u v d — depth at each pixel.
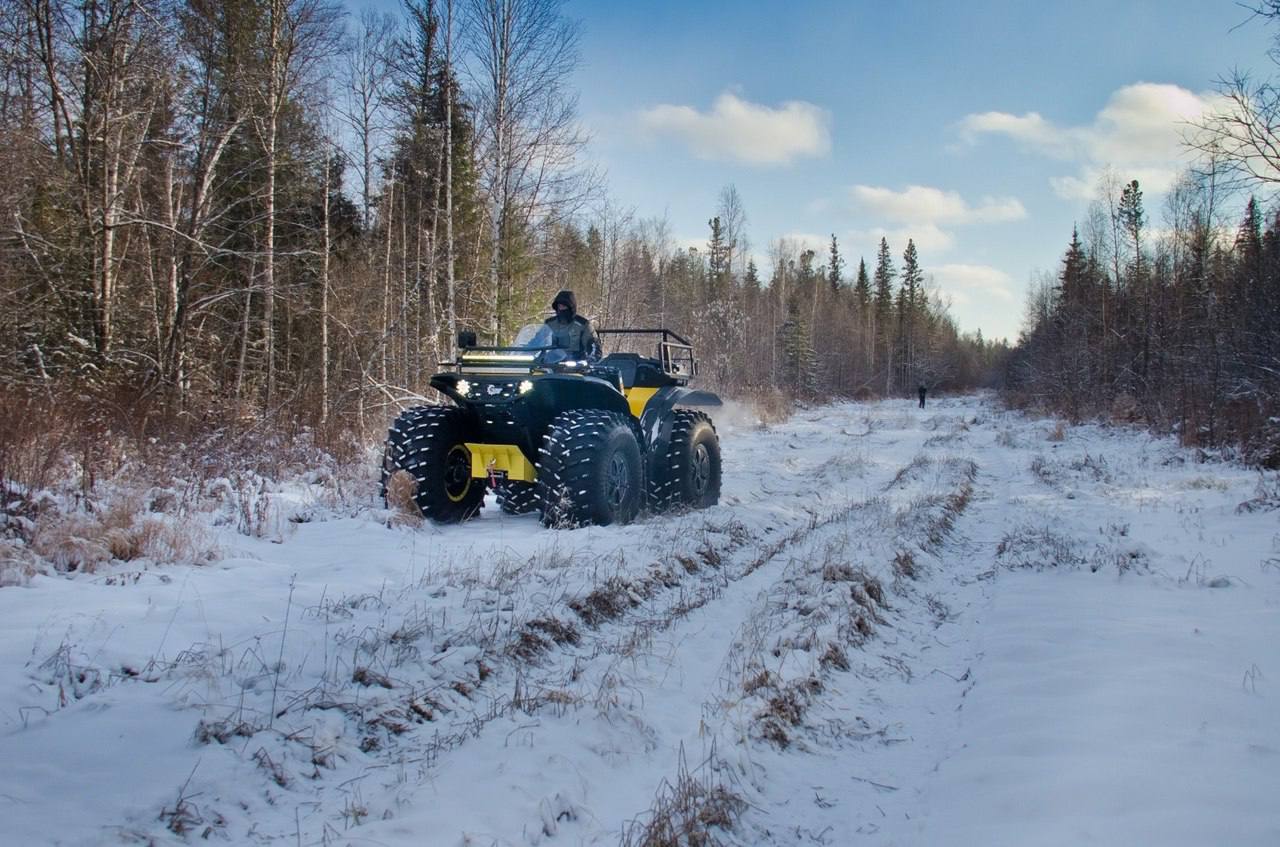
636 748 3.39
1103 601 5.61
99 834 2.36
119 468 7.11
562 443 6.96
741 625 5.04
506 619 4.45
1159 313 28.78
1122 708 3.61
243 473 7.69
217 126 15.16
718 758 3.27
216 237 17.39
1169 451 16.45
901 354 76.25
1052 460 15.38
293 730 3.12
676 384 8.84
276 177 17.80
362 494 7.92
